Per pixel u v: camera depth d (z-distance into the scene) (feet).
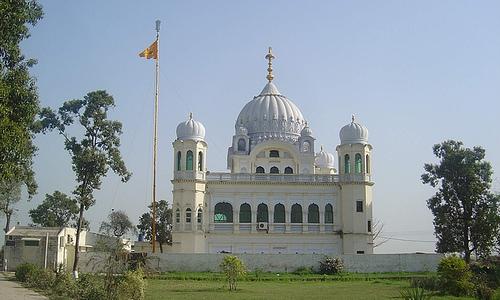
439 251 241.55
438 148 247.29
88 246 273.95
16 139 98.78
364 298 129.18
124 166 233.96
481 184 233.96
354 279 204.95
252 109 324.80
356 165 281.54
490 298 134.00
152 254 231.30
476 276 153.17
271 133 315.58
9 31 101.86
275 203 281.13
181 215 271.49
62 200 374.63
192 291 149.48
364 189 279.49
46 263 245.86
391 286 171.12
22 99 105.19
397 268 235.20
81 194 228.22
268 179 282.77
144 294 117.50
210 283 184.65
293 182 281.54
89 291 113.50
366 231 276.82
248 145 311.68
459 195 237.86
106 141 233.14
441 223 237.66
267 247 276.41
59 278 139.95
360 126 287.28
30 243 247.50
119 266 117.70
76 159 225.35
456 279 143.02
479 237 230.89
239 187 280.92
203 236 273.13
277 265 232.32
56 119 230.68
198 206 273.75
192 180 273.54
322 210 281.13
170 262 230.68
